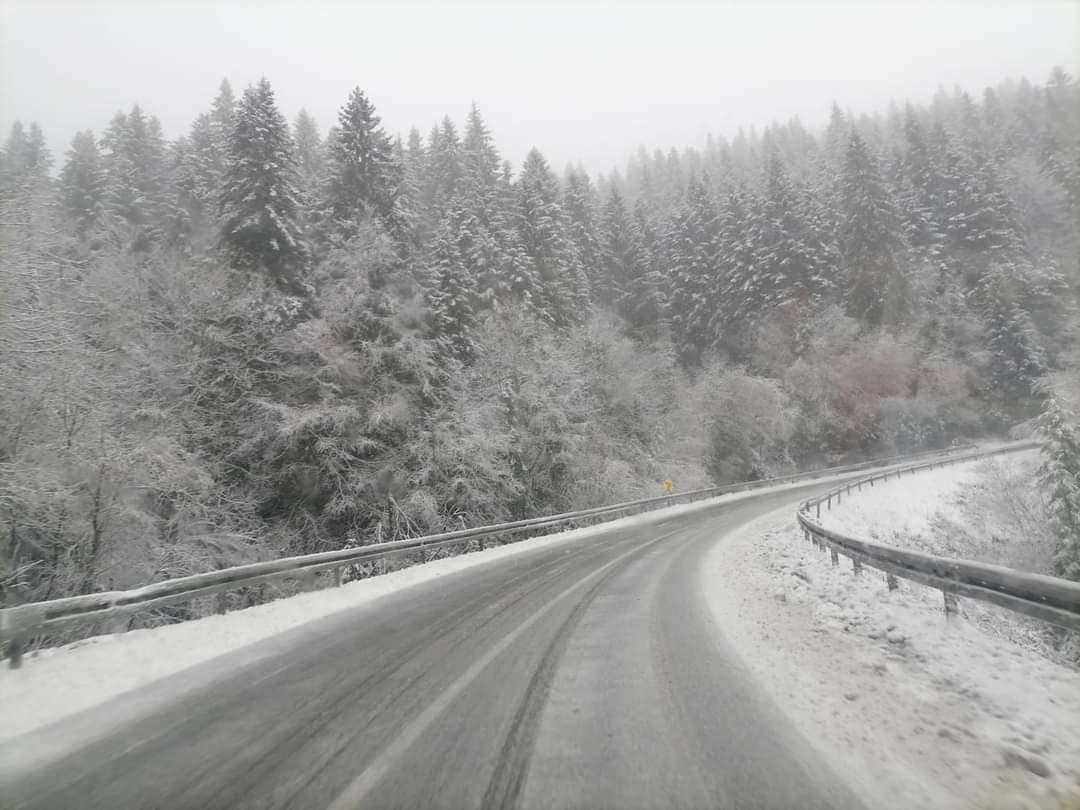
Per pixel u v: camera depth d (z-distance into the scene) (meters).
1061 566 19.12
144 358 16.62
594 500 28.73
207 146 37.09
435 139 48.78
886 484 33.75
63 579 12.36
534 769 3.79
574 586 10.72
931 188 55.25
